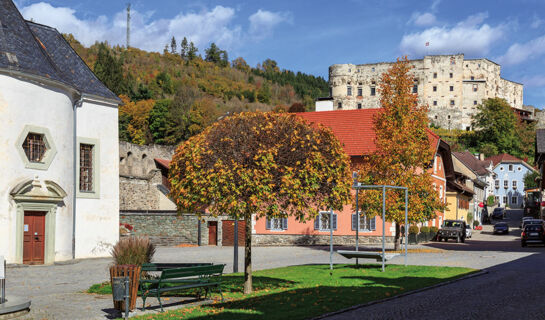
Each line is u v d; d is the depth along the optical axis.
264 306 13.05
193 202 14.71
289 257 30.14
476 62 147.75
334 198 15.63
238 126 14.96
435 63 144.62
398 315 11.75
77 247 27.81
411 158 30.38
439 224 50.56
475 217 76.69
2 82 23.95
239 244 41.81
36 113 25.23
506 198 114.81
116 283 12.41
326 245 40.03
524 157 129.88
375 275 19.45
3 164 23.91
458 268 21.42
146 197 53.56
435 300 13.69
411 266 22.58
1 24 25.27
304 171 14.47
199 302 14.43
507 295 14.27
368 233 39.59
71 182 27.23
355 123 42.44
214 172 14.12
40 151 25.73
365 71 143.12
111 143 30.16
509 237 54.72
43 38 29.39
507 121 132.00
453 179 58.38
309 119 44.06
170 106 101.19
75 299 15.12
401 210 30.39
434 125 142.88
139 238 18.08
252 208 14.09
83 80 29.34
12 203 24.19
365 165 31.72
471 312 11.91
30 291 16.98
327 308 12.56
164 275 13.34
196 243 42.84
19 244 24.34
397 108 30.58
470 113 144.50
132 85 112.12
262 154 14.12
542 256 28.30
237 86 197.75
